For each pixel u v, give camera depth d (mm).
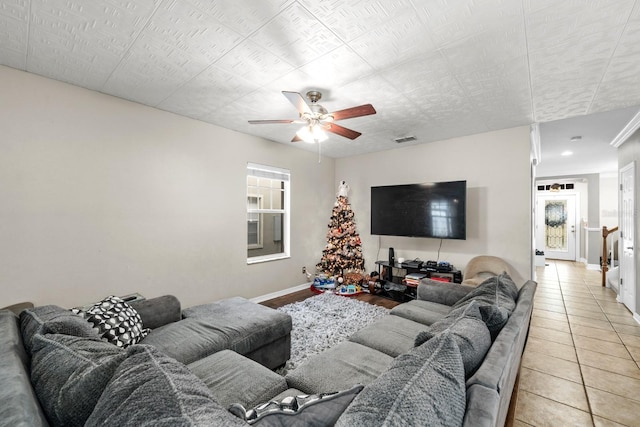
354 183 5559
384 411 700
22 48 2082
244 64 2297
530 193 3754
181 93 2838
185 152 3463
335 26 1831
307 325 3305
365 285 4859
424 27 1837
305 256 5156
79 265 2682
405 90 2750
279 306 4055
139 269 3074
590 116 3566
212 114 3406
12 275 2350
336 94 2844
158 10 1699
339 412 867
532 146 4133
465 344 1118
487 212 4051
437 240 4539
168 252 3314
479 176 4117
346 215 5363
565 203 8859
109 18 1769
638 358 2664
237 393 1453
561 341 3027
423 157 4664
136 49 2098
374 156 5281
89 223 2740
